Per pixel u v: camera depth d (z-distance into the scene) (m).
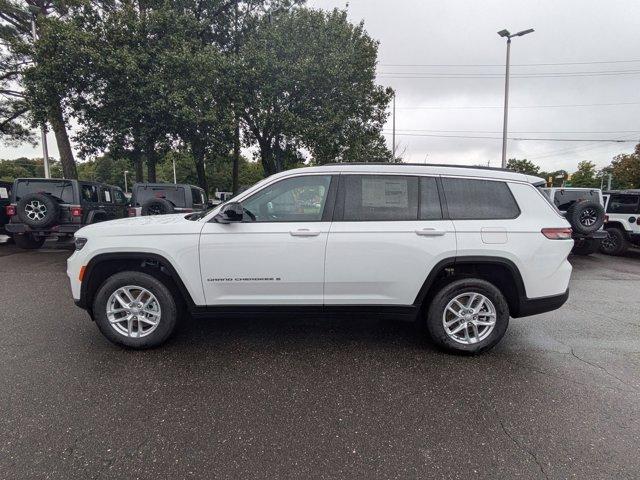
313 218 3.58
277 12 17.08
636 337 4.23
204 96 13.47
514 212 3.63
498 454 2.30
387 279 3.56
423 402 2.87
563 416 2.71
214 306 3.62
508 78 20.67
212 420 2.60
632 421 2.66
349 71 15.16
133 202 9.89
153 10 14.12
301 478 2.09
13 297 5.49
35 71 12.75
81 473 2.09
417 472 2.14
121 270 3.75
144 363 3.42
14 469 2.10
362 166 3.68
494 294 3.59
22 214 8.64
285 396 2.92
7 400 2.78
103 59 12.33
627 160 38.22
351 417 2.66
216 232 3.52
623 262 9.77
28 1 18.14
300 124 15.16
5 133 22.30
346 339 4.05
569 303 5.68
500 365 3.49
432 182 3.65
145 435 2.43
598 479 2.10
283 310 3.65
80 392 2.91
